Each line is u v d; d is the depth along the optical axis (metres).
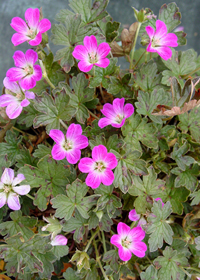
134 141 0.19
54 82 0.21
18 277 0.19
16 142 0.21
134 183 0.19
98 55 0.18
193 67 0.22
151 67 0.21
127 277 0.20
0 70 0.35
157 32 0.19
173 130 0.20
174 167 0.21
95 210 0.18
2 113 0.20
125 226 0.17
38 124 0.18
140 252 0.17
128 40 0.22
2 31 0.36
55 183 0.19
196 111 0.21
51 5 0.36
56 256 0.19
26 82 0.18
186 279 0.20
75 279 0.19
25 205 0.20
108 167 0.17
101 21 0.23
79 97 0.20
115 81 0.21
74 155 0.17
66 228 0.19
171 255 0.19
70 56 0.20
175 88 0.18
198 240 0.19
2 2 0.36
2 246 0.18
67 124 0.21
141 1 0.36
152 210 0.18
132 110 0.17
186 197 0.19
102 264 0.20
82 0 0.22
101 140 0.18
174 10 0.23
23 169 0.18
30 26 0.19
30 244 0.18
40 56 0.21
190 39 0.37
